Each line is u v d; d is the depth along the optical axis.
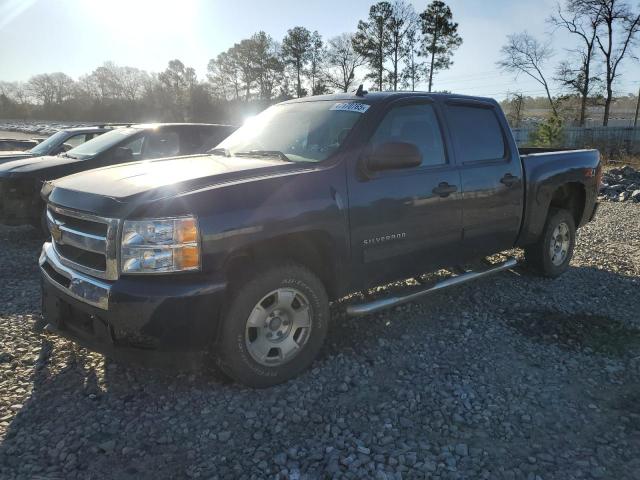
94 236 3.07
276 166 3.48
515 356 3.90
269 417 3.07
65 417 3.04
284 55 75.56
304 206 3.31
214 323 3.02
